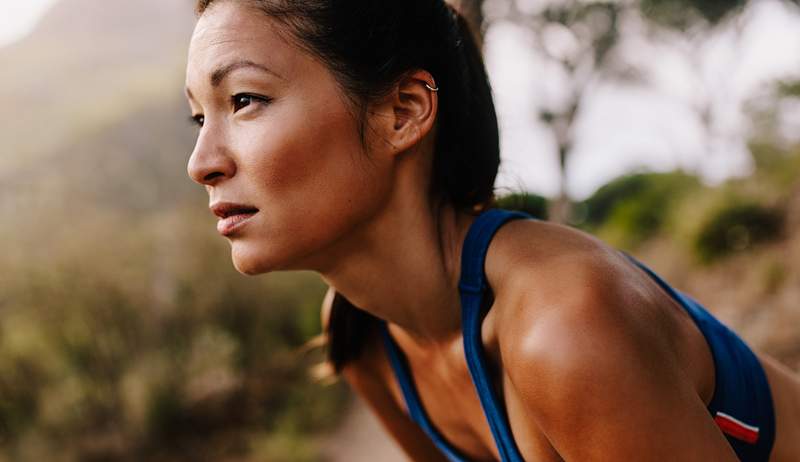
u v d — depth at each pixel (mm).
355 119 1001
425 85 1066
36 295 5379
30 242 5875
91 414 5332
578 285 862
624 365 791
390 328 1371
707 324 1136
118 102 16141
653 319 887
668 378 811
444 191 1183
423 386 1374
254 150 957
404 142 1048
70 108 17469
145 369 5559
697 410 810
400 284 1141
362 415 6199
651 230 10695
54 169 11812
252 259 991
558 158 15586
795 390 1310
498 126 1254
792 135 9375
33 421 5133
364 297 1161
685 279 7391
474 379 1064
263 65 954
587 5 14945
